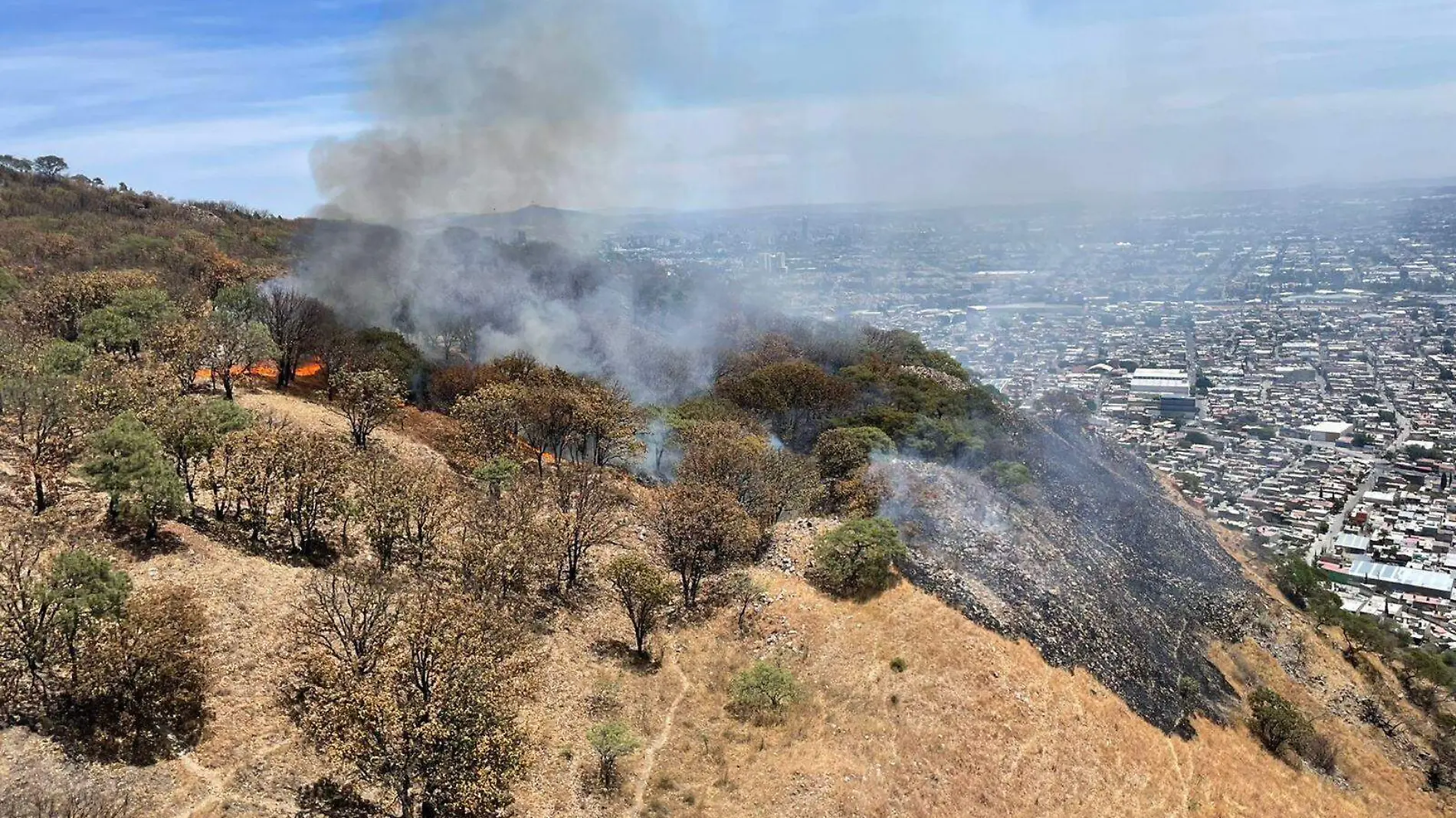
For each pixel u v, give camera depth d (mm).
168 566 32438
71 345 46344
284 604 32219
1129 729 40875
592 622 38438
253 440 38188
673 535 44000
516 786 27234
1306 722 51125
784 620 40438
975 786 33312
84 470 33906
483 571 36094
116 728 24797
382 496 37875
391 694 23938
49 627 25062
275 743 26016
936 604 43531
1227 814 38406
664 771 30000
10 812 21266
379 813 24547
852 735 33750
